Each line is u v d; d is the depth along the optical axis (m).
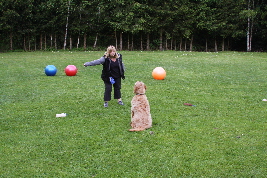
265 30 29.38
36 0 28.34
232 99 8.26
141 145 4.98
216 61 17.80
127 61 17.72
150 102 7.91
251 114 6.80
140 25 28.27
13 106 7.60
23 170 4.17
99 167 4.24
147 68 14.71
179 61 17.80
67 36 31.58
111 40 32.22
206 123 6.12
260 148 4.85
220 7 30.84
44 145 5.05
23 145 5.05
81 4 28.72
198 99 8.25
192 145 4.96
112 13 28.91
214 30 29.25
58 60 18.56
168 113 6.88
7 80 11.37
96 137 5.39
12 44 29.45
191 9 29.34
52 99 8.31
